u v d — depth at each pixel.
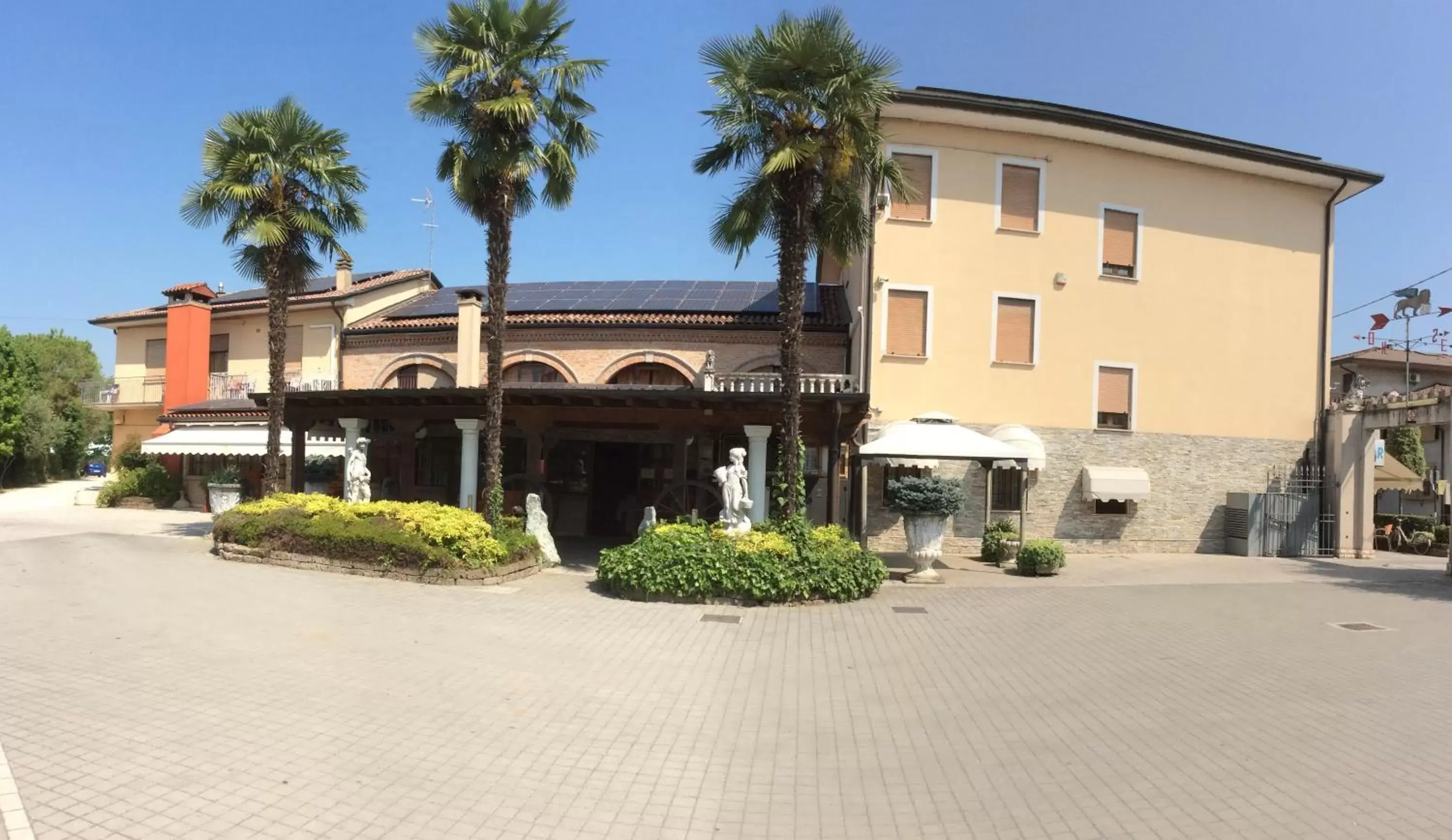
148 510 25.31
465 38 13.19
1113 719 6.10
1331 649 8.52
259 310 26.02
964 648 8.55
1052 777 4.89
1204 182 19.50
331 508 14.00
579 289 24.81
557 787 4.63
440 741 5.29
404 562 12.11
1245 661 7.97
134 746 4.88
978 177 18.11
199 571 12.16
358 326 23.00
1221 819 4.25
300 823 3.98
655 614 10.10
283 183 16.05
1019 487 18.03
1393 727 5.85
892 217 17.83
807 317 20.50
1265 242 19.91
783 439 12.38
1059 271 18.41
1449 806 4.41
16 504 28.08
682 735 5.62
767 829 4.15
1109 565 16.55
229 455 24.09
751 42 12.15
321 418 16.92
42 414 39.19
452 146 13.53
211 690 6.11
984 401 17.92
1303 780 4.79
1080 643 8.83
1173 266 19.20
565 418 14.70
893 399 17.64
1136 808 4.41
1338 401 20.28
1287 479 19.69
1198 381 19.27
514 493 20.03
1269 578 14.78
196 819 3.95
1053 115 17.67
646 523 12.96
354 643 7.90
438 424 20.20
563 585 12.22
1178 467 19.06
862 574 11.59
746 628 9.46
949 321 17.88
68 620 8.36
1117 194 18.84
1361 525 19.36
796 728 5.84
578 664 7.48
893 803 4.50
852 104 11.87
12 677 6.19
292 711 5.72
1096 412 18.53
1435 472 28.42
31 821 3.81
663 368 20.77
